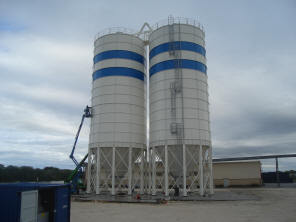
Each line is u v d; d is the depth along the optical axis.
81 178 42.94
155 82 35.88
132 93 37.38
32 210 13.43
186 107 33.34
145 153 38.41
